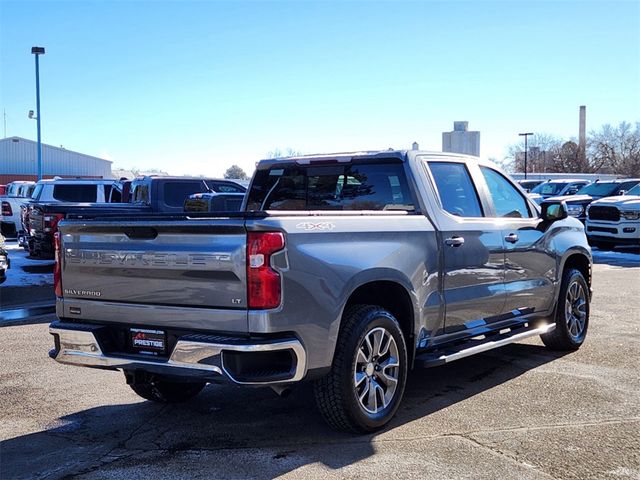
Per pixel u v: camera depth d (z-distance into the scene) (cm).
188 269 428
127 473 416
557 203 675
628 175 7625
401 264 496
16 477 413
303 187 641
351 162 597
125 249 456
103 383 625
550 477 398
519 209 677
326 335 436
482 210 612
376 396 480
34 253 1416
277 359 423
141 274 450
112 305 467
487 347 581
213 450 452
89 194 1888
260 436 479
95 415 534
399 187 564
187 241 429
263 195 673
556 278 695
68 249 491
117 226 455
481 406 538
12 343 792
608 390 578
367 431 474
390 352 491
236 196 1256
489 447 447
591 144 8319
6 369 674
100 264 470
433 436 470
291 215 432
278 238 413
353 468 415
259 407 550
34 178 6444
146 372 470
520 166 9025
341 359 449
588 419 502
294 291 419
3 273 1043
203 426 504
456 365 674
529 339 792
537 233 666
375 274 471
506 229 620
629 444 450
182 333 436
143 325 453
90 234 477
